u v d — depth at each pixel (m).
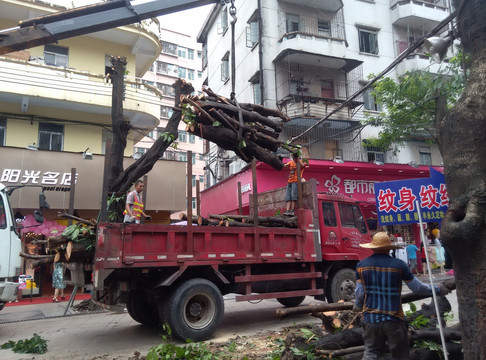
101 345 6.25
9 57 13.20
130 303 7.57
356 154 17.98
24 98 12.88
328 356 4.45
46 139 14.05
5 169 12.14
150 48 16.41
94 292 7.17
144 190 7.86
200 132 6.59
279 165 7.89
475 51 3.25
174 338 6.29
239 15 20.81
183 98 6.39
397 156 18.83
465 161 3.08
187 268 6.61
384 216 5.04
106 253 5.71
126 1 5.66
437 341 4.50
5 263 7.44
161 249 6.21
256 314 8.82
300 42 17.09
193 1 6.00
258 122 7.47
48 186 12.70
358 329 4.65
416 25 20.61
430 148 19.67
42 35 5.29
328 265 8.32
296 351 4.60
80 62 15.04
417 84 12.61
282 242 7.63
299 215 8.05
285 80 17.62
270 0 18.34
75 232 6.55
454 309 7.93
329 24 19.17
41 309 10.50
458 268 3.10
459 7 3.39
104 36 15.35
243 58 19.91
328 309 5.21
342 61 17.84
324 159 16.00
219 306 6.49
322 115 16.70
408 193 4.89
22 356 5.64
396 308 3.55
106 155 6.65
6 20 13.75
